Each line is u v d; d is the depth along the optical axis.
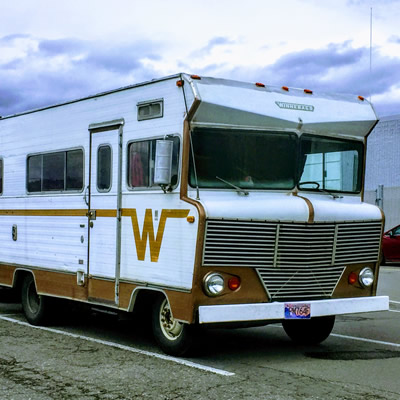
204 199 6.92
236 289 6.93
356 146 8.16
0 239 10.60
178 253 6.98
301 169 7.59
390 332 9.30
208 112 6.97
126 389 6.01
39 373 6.60
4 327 9.45
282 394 5.88
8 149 10.50
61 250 9.06
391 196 27.06
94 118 8.53
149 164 7.52
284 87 7.65
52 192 9.34
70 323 9.76
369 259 7.91
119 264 7.93
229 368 6.88
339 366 7.05
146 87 7.64
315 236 7.32
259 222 6.95
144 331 9.13
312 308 7.15
